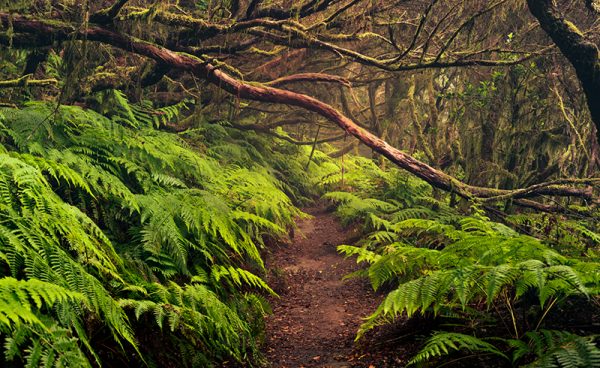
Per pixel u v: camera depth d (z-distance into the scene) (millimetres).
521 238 3512
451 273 3342
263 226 7844
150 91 9438
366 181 11688
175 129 9094
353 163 14922
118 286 3441
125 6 6895
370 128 14219
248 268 5992
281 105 13859
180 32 6867
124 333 2820
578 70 5797
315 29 6973
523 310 3688
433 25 9656
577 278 2826
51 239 2967
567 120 8023
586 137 8094
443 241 6734
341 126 8422
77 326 2529
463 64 7309
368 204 9227
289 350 4547
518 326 3787
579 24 8500
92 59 7527
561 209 7738
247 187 7242
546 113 8633
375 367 3771
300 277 7117
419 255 4082
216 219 4812
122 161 4949
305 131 17328
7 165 3160
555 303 3881
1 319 1798
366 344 4336
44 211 3029
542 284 2842
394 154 8156
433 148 10477
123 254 4008
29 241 2689
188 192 5387
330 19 6793
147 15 6180
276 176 12539
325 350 4453
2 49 6496
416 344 4004
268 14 6988
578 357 2602
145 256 4219
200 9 8156
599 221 6797
